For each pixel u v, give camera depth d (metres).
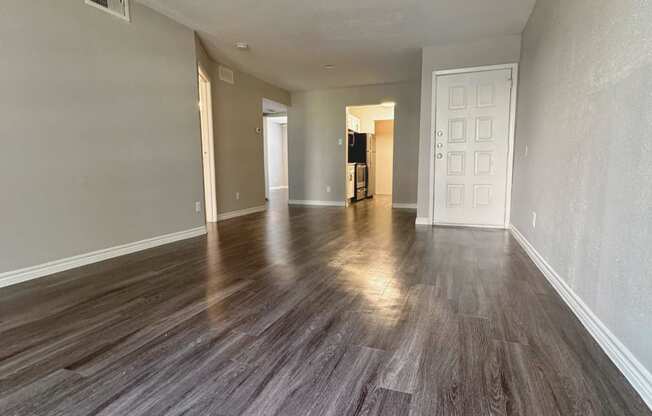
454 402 1.24
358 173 8.02
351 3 3.23
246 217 5.57
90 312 2.00
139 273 2.69
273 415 1.18
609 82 1.60
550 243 2.48
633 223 1.35
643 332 1.26
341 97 6.97
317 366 1.46
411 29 3.87
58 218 2.70
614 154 1.52
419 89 6.43
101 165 3.00
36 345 1.64
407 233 4.20
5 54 2.35
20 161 2.46
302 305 2.09
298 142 7.41
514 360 1.49
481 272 2.69
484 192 4.45
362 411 1.20
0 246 2.38
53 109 2.63
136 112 3.28
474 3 3.23
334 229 4.52
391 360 1.50
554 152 2.44
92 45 2.88
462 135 4.45
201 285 2.43
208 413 1.19
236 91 5.59
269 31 3.93
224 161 5.39
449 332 1.75
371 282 2.48
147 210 3.45
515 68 4.12
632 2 1.40
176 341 1.68
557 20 2.48
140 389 1.32
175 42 3.66
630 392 1.28
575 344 1.62
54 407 1.23
